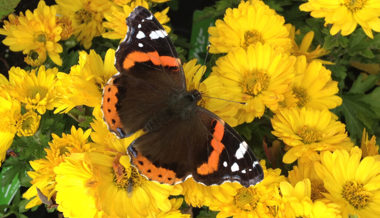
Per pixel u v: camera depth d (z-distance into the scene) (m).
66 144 0.15
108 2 0.20
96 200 0.14
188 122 0.15
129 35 0.15
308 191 0.15
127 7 0.18
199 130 0.15
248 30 0.19
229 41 0.19
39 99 0.16
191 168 0.14
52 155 0.15
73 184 0.14
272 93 0.17
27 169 0.19
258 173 0.14
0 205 0.20
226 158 0.14
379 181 0.16
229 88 0.18
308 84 0.19
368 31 0.18
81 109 0.17
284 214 0.15
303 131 0.17
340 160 0.16
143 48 0.15
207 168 0.14
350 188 0.16
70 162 0.14
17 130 0.16
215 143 0.15
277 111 0.18
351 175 0.16
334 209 0.14
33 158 0.18
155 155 0.14
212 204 0.15
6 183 0.18
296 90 0.19
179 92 0.16
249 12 0.19
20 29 0.19
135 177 0.15
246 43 0.19
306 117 0.17
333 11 0.19
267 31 0.19
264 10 0.19
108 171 0.15
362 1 0.19
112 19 0.19
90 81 0.15
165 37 0.15
